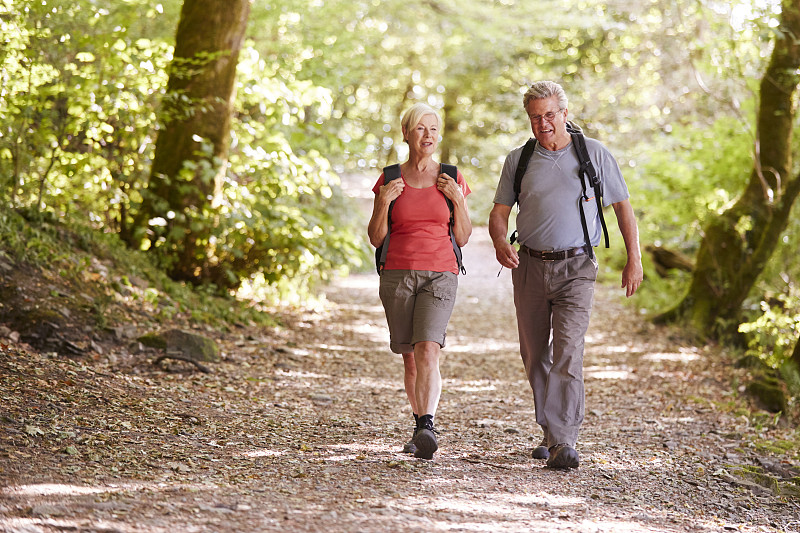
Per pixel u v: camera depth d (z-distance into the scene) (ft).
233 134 46.26
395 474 18.58
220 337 36.96
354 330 47.62
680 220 63.00
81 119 38.01
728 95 62.44
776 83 46.91
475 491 17.53
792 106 47.85
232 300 44.55
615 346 48.21
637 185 65.46
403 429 24.59
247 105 54.19
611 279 77.77
